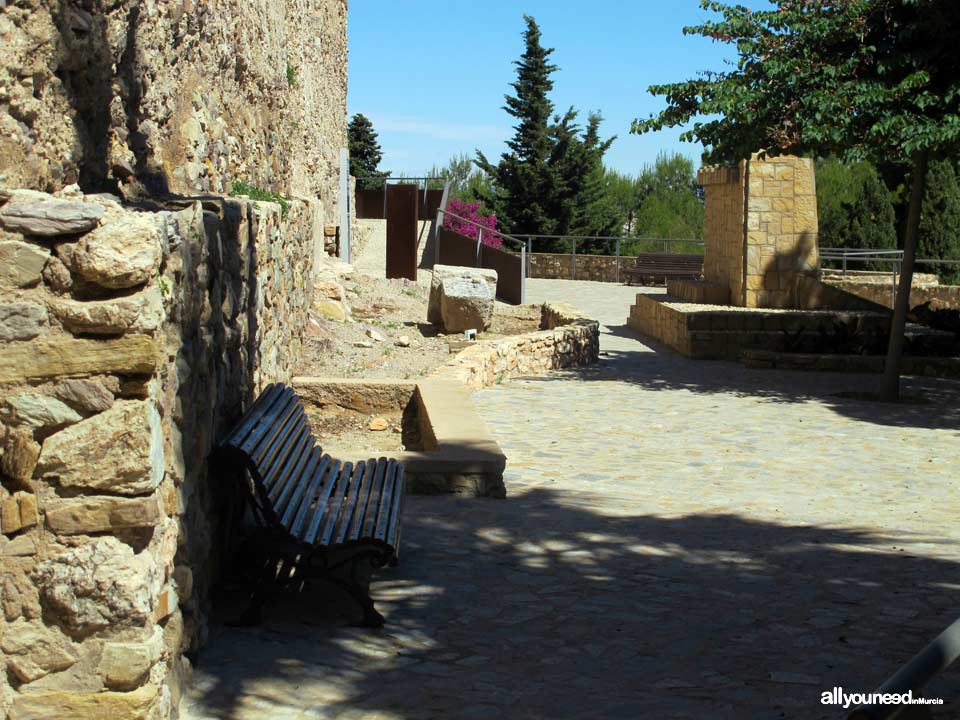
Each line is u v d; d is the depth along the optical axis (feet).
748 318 53.47
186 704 12.35
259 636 14.57
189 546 13.24
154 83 22.67
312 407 32.99
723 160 39.40
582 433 32.78
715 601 17.02
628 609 16.53
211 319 15.39
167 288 11.83
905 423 35.78
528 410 36.70
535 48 142.72
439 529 20.83
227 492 15.46
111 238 10.77
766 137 37.99
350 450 26.14
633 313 67.21
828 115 35.65
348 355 42.27
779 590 17.62
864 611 16.58
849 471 28.07
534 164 140.87
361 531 15.39
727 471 27.78
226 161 30.86
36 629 10.72
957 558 19.70
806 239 61.77
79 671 10.75
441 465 23.36
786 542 20.68
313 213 46.85
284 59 43.68
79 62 17.20
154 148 22.76
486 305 50.78
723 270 66.54
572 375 45.83
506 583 17.66
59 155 16.38
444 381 33.47
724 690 13.30
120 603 10.66
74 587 10.63
